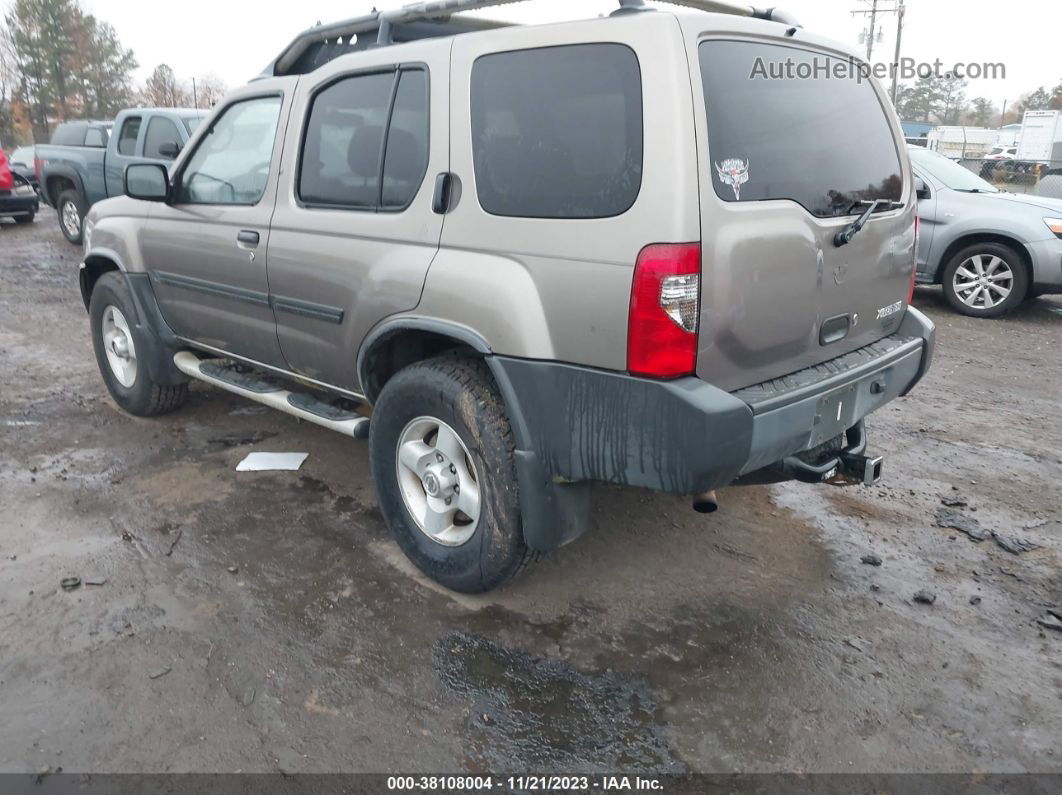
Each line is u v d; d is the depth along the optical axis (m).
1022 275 8.65
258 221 3.96
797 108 3.05
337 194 3.61
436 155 3.16
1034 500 4.43
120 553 3.68
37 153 12.98
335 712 2.74
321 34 4.05
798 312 3.00
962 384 6.54
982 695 2.89
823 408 3.08
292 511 4.11
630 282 2.60
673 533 3.96
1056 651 3.14
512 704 2.80
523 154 2.89
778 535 3.98
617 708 2.79
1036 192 16.97
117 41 56.22
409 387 3.28
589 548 3.81
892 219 3.50
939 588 3.56
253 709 2.74
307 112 3.75
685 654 3.08
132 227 4.83
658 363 2.60
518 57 2.93
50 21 52.47
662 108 2.56
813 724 2.74
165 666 2.93
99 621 3.18
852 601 3.44
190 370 4.74
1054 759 2.61
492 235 2.97
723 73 2.74
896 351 3.51
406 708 2.77
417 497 3.48
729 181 2.70
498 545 3.11
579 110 2.76
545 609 3.34
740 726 2.72
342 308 3.57
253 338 4.21
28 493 4.24
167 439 4.99
